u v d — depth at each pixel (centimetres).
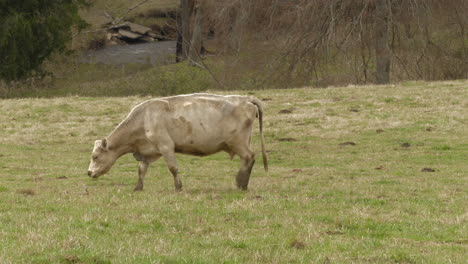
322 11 4916
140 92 5419
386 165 2228
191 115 1606
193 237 1118
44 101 4025
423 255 1012
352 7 4997
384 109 3478
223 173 2127
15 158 2494
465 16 5012
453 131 2923
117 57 8400
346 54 5044
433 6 4872
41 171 2172
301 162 2372
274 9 5212
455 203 1483
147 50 8900
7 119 3516
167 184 1848
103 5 10100
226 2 5559
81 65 7838
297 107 3641
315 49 5084
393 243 1098
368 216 1313
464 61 5338
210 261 952
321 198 1553
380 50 4891
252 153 1664
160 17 9969
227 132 1622
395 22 4859
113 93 5475
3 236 1076
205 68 6500
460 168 2117
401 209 1407
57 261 927
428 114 3297
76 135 3153
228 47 5697
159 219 1248
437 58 5275
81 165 2338
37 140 3011
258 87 5422
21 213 1289
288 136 2997
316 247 1060
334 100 3778
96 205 1406
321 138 2917
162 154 1620
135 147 1664
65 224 1182
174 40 9694
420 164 2233
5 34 5581
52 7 6044
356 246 1068
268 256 988
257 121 3319
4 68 5681
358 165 2248
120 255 972
